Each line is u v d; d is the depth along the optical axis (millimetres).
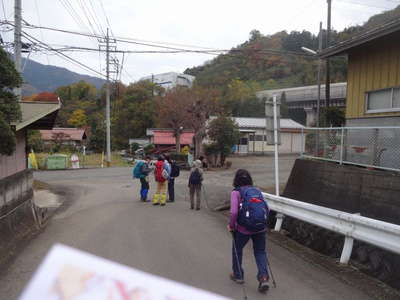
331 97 51156
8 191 7051
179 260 5867
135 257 5926
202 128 32875
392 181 6871
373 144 8289
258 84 73188
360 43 10195
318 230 7215
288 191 10992
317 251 6934
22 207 8141
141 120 58844
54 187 17641
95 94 92000
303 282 5031
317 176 9602
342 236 6523
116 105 63844
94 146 54812
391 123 9961
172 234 7738
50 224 8828
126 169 28688
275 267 5672
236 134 30672
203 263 5758
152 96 61938
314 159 10469
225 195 14727
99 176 23219
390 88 10016
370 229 5359
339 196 8469
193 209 11352
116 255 5988
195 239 7344
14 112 5840
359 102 11250
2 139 5598
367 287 4891
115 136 60469
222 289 4691
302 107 66812
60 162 29125
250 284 4918
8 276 5023
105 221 9062
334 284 4973
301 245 7250
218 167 29516
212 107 33625
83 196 14594
